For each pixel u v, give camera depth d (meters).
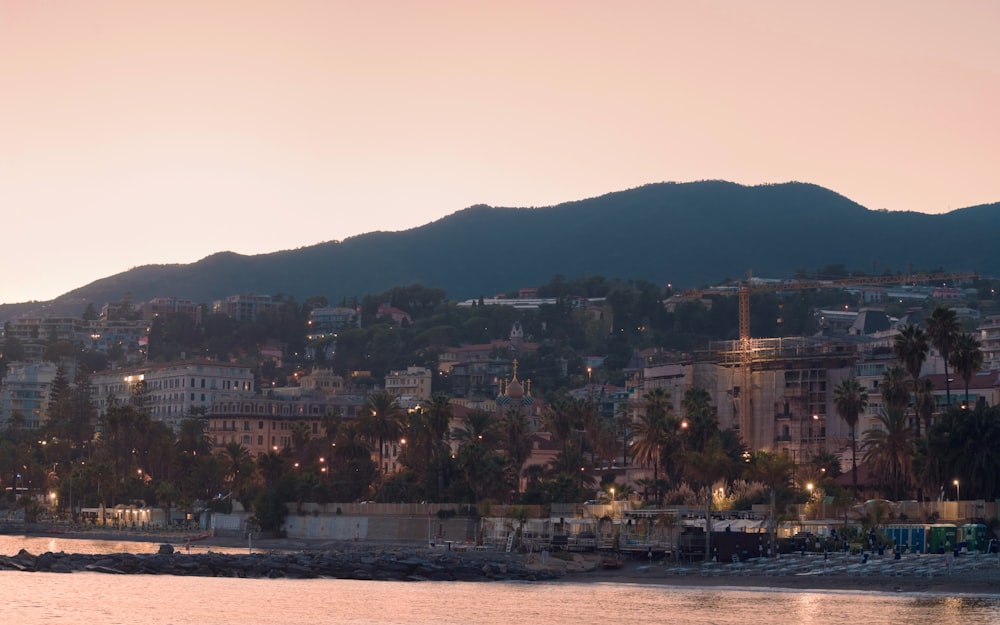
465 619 179.25
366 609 190.75
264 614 185.12
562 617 180.50
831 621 170.75
